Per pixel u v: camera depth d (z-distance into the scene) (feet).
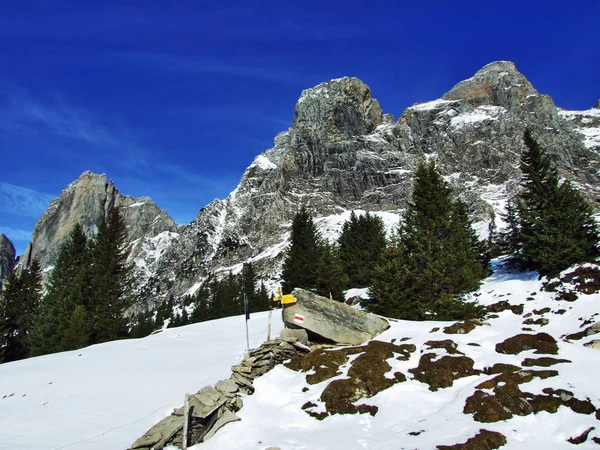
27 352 166.71
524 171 116.16
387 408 40.78
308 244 177.47
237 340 87.51
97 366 71.20
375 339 65.10
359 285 173.68
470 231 147.02
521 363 45.55
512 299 95.55
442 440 32.99
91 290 170.91
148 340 98.99
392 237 120.88
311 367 53.78
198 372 63.16
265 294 249.55
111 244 188.34
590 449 29.78
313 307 69.15
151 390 55.52
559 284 89.35
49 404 51.62
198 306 296.10
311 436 37.60
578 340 59.67
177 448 37.47
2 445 38.58
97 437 40.47
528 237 108.17
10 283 172.24
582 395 36.32
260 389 49.57
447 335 59.62
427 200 119.14
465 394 40.06
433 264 103.35
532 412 35.50
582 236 104.17
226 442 38.01
